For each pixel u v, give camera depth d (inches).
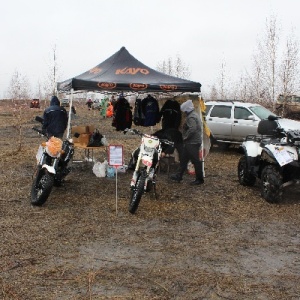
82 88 300.4
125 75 324.5
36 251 185.0
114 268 168.4
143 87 305.9
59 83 358.6
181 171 331.9
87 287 150.9
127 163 414.0
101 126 918.4
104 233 211.0
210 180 344.5
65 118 341.7
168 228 221.8
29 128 847.1
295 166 262.2
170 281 157.6
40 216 235.8
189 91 322.0
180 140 337.1
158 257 181.5
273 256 185.6
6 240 197.5
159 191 300.0
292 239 208.7
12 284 152.0
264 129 319.6
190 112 317.1
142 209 253.9
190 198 284.0
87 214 241.4
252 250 192.5
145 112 403.9
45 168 254.1
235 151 520.1
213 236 210.8
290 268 172.4
